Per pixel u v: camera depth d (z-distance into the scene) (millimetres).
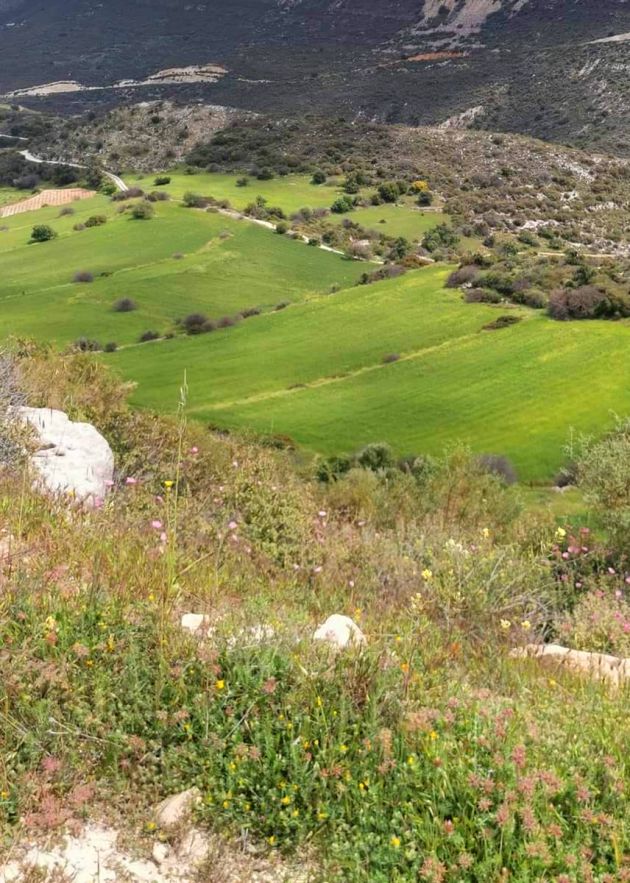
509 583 6051
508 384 54156
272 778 2896
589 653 5156
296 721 3076
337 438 47469
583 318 65938
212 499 7359
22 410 7285
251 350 67688
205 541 5902
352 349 65438
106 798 2812
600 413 48031
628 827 2688
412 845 2600
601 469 10820
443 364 59656
